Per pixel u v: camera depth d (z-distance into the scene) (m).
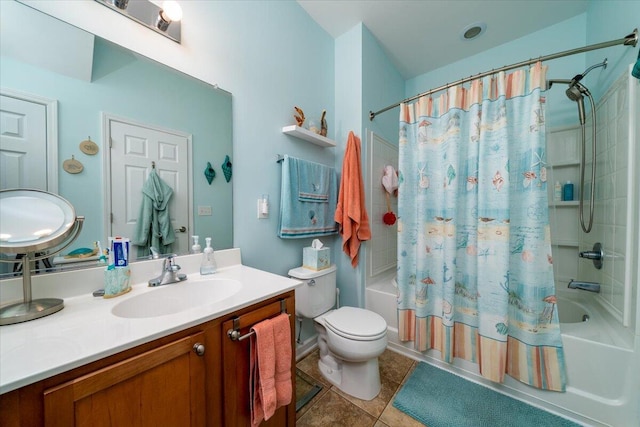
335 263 1.97
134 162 0.96
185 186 1.12
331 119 2.00
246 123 1.37
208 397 0.72
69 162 0.81
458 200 1.47
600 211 1.45
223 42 1.25
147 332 0.60
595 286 1.39
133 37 0.96
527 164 1.27
